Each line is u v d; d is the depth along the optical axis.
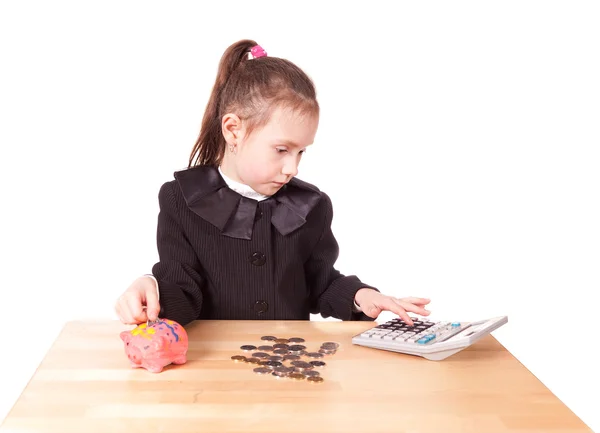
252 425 1.25
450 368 1.51
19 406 1.31
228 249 1.93
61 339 1.64
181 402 1.33
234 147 1.86
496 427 1.26
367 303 1.85
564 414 1.31
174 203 1.95
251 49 1.94
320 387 1.41
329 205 2.08
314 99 1.80
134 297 1.60
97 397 1.35
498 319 1.67
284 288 1.98
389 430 1.24
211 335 1.69
